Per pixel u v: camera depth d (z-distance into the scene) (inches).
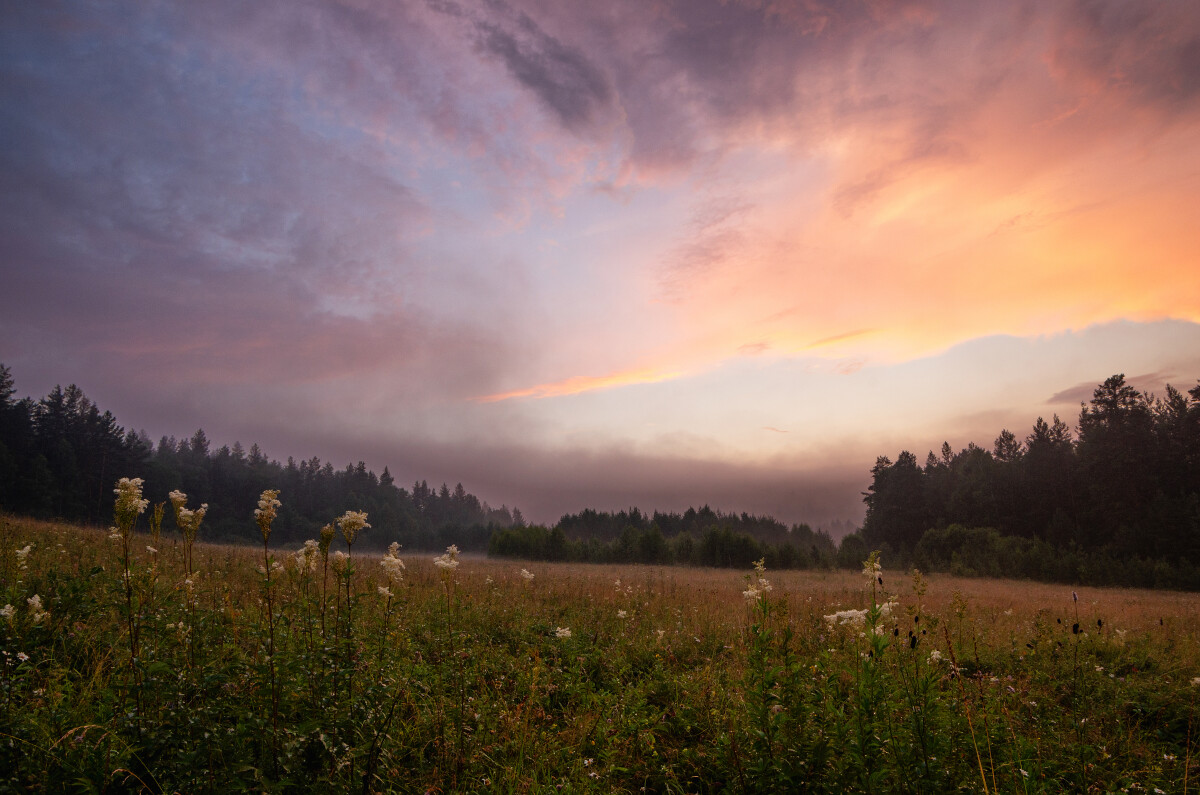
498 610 354.0
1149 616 539.5
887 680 151.3
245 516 3326.8
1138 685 250.1
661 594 550.6
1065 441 2645.2
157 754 117.1
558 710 205.6
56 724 124.7
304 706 134.6
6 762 112.7
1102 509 2293.3
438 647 235.8
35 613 170.9
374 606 205.3
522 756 149.9
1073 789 159.2
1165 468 2177.7
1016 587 1264.8
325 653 141.3
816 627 332.8
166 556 365.1
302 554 194.7
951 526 2174.0
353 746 128.4
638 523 5703.7
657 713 200.7
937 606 510.9
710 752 169.0
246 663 141.0
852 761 133.1
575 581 688.4
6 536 345.4
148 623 151.5
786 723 144.0
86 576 211.0
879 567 198.5
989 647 308.2
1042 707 218.4
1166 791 156.6
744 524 6127.0
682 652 299.7
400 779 135.1
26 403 2556.6
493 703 184.4
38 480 2234.3
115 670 154.6
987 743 147.9
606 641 313.1
